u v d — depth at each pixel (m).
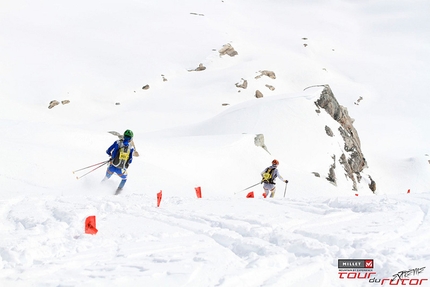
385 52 155.50
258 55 121.44
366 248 5.16
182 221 6.86
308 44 144.75
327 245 5.30
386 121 94.12
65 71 94.25
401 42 168.50
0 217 7.14
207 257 4.70
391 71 130.25
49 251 4.85
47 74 90.56
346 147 50.94
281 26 177.88
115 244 5.38
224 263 4.57
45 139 21.80
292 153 44.09
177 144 30.06
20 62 92.50
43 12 128.88
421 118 97.94
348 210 7.97
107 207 8.23
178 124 76.88
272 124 47.56
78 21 130.12
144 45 119.50
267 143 44.53
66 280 3.91
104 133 26.30
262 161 31.75
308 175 32.44
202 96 92.69
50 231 5.83
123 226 6.41
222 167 28.23
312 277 4.29
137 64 106.44
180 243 5.44
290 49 139.88
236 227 6.40
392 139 84.31
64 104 81.25
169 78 103.75
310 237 5.91
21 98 79.69
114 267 4.32
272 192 14.92
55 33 115.62
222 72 106.69
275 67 113.75
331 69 128.00
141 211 7.92
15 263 4.45
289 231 6.18
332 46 153.00
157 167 21.70
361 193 47.69
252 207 8.58
